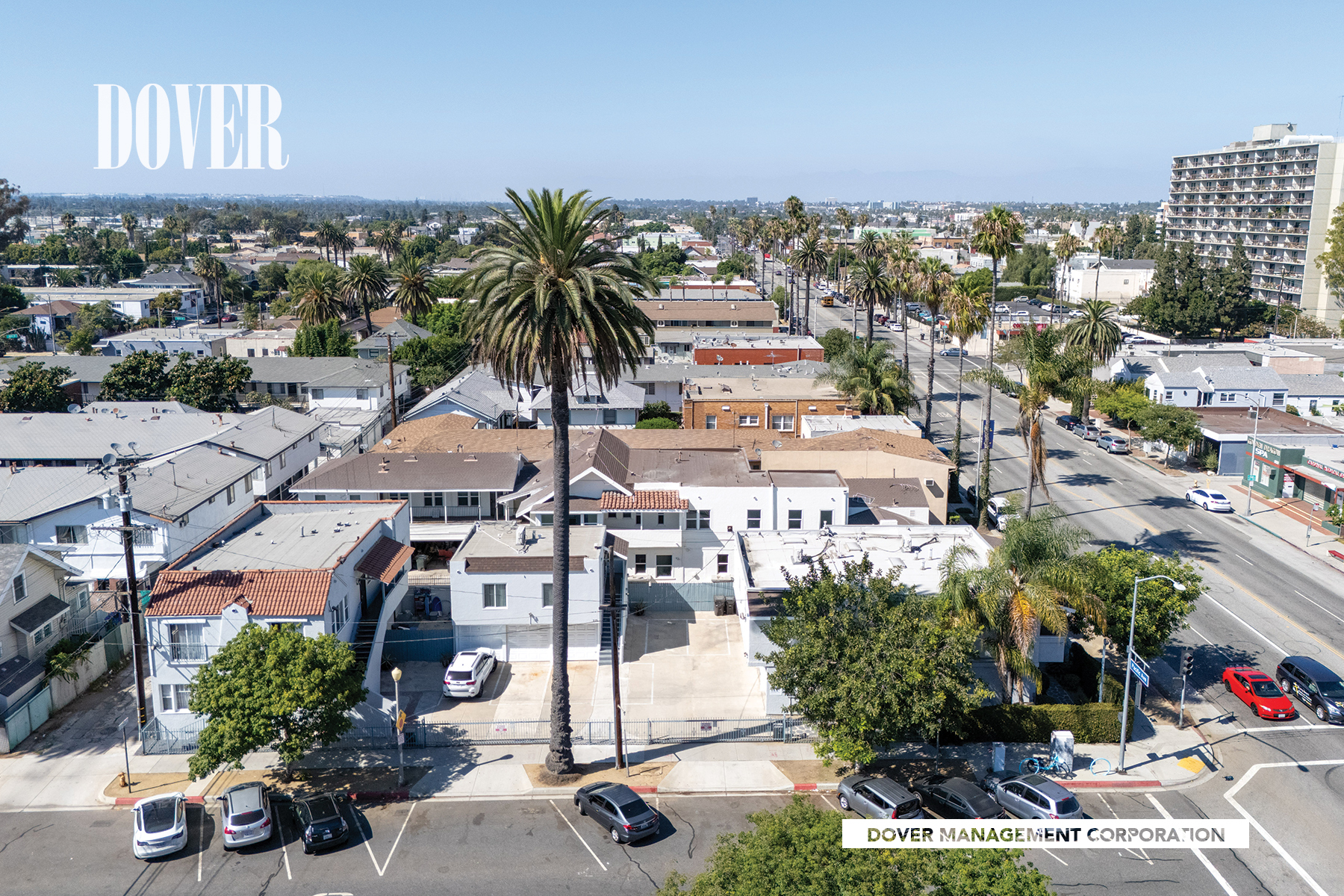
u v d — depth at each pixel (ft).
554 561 117.80
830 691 110.01
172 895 95.55
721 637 162.09
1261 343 388.57
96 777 118.73
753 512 181.16
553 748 119.55
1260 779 118.11
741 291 512.63
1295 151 540.93
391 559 152.05
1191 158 653.71
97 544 172.65
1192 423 265.95
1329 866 100.27
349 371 323.98
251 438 228.43
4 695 126.41
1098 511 228.02
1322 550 199.82
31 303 530.68
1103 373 337.93
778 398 270.05
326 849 103.35
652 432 233.14
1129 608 131.54
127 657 152.35
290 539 152.25
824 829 71.61
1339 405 302.45
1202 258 607.78
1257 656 152.05
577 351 112.88
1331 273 455.22
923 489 198.59
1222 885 96.58
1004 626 123.75
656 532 178.50
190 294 589.73
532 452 218.79
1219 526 216.13
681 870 99.25
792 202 506.07
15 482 183.42
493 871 99.19
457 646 152.46
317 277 417.28
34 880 97.96
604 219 115.65
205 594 127.95
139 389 300.20
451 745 127.24
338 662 114.21
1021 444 296.10
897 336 498.69
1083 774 118.83
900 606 119.14
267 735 107.76
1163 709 137.18
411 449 220.64
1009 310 528.63
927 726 109.81
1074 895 94.32
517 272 110.63
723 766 121.80
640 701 138.00
